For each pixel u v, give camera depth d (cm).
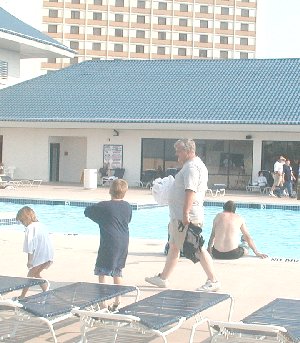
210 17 14175
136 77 4203
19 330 720
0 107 3972
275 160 3534
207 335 732
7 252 1309
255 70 4081
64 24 13475
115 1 13688
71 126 3731
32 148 3938
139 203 2588
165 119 3569
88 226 2200
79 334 715
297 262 1229
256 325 575
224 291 973
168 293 732
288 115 3444
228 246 1229
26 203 2750
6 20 4316
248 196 3161
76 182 3962
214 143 3644
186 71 4194
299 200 2975
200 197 940
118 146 3775
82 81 4238
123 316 604
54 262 1195
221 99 3750
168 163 3703
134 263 1208
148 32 13875
